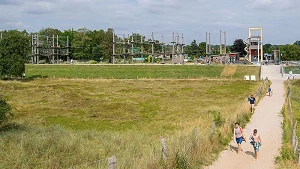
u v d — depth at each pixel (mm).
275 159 19281
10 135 22844
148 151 17953
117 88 63906
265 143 23031
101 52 159625
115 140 23031
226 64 102562
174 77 87750
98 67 105375
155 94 56344
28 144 20078
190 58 180750
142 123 34125
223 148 21562
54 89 60781
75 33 165000
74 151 19703
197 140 19812
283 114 33344
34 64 115625
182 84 70312
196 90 60688
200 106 44125
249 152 20812
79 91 58656
